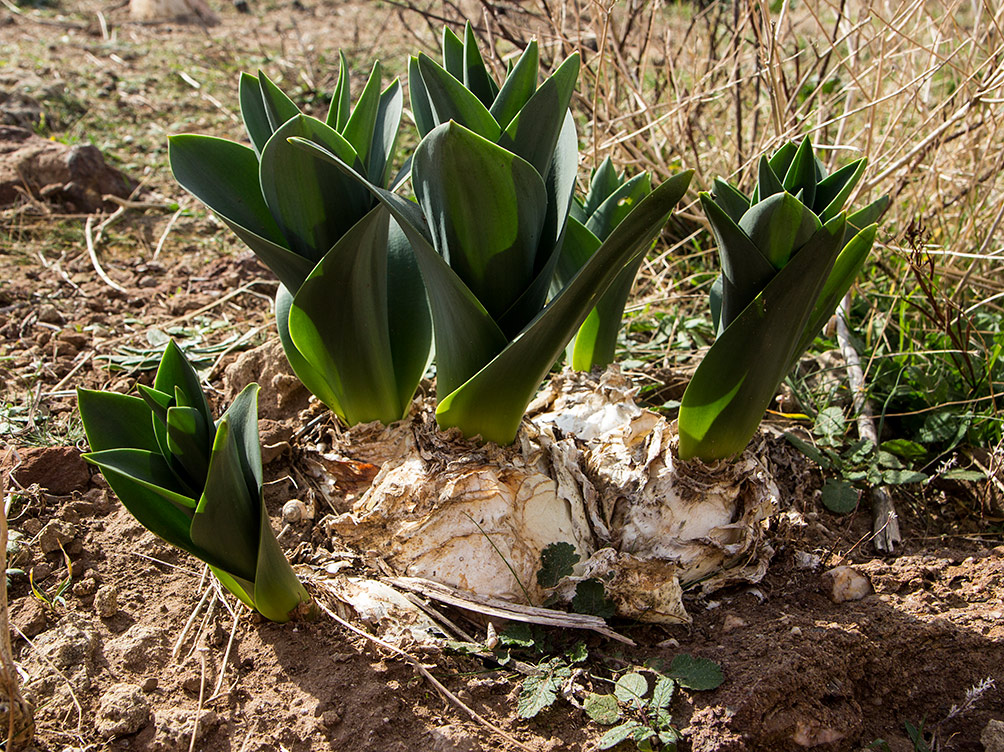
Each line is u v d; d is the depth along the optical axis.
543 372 0.65
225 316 1.01
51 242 1.12
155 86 1.66
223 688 0.65
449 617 0.69
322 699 0.64
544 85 0.60
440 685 0.65
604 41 0.98
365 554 0.70
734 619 0.70
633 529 0.70
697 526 0.70
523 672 0.66
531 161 0.62
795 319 0.63
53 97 1.49
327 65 1.81
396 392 0.71
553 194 0.65
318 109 1.62
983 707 0.68
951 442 0.86
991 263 1.04
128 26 2.08
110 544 0.74
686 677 0.65
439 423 0.68
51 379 0.90
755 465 0.70
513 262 0.62
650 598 0.68
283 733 0.63
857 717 0.66
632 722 0.63
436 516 0.67
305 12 2.35
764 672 0.65
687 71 1.30
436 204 0.61
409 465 0.69
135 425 0.63
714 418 0.67
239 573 0.63
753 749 0.64
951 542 0.80
